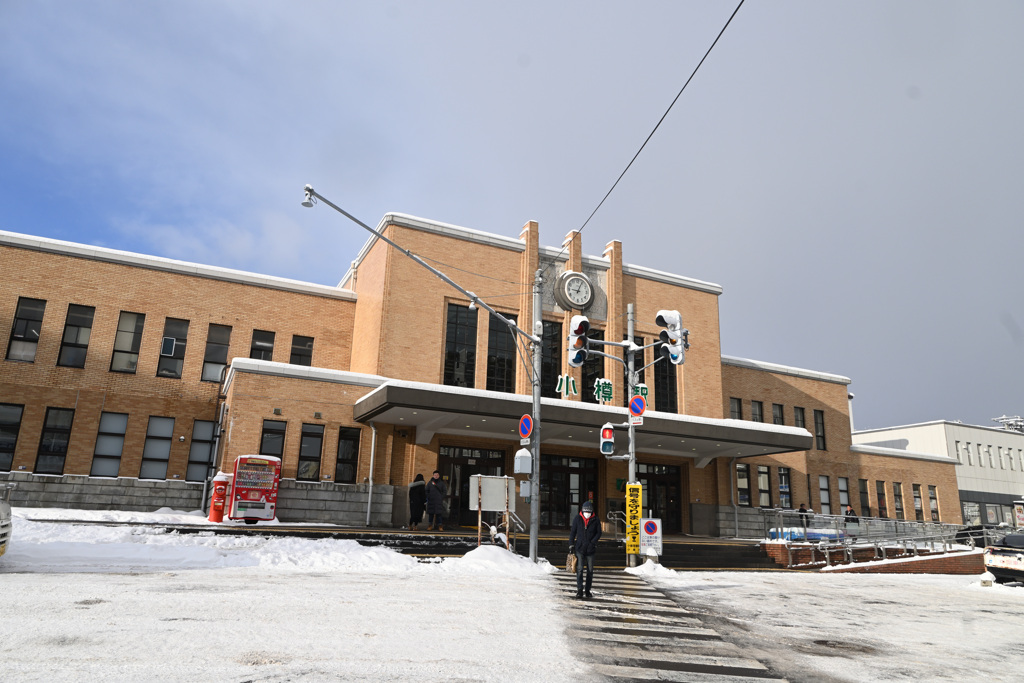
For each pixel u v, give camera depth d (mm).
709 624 10852
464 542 20094
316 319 30203
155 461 26359
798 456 36500
